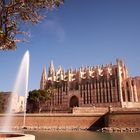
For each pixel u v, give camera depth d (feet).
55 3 56.70
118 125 206.59
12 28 55.11
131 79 387.55
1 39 53.36
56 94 434.30
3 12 53.31
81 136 147.23
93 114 231.50
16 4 54.29
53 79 454.81
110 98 382.01
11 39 55.93
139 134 162.91
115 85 381.81
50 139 126.21
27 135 46.55
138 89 385.09
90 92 405.59
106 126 217.15
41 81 468.34
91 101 399.65
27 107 353.31
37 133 176.04
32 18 57.41
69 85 428.56
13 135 49.37
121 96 369.30
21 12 56.13
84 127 228.43
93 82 407.23
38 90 347.15
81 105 406.21
